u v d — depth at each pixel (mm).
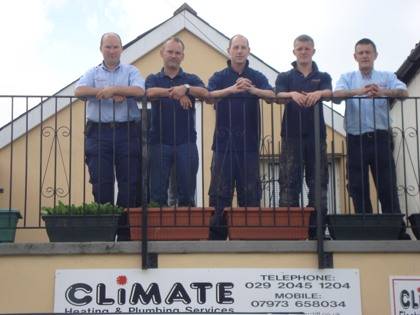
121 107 7031
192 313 6215
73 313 6129
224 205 7012
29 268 6273
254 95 6953
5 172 10758
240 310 6234
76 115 11039
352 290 6312
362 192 6832
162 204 6871
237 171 7094
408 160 9727
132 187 7043
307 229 6641
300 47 7301
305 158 7148
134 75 7223
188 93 6887
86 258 6297
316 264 6344
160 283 6254
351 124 7262
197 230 6551
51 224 6461
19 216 6711
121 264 6293
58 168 10758
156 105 7152
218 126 7121
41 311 6203
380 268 6367
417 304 6320
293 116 7180
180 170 7031
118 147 7020
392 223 6637
